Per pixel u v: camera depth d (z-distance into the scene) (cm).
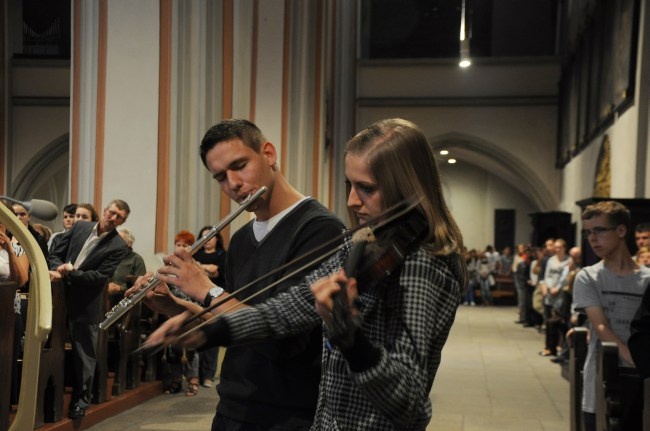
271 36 1091
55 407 538
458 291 153
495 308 2128
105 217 580
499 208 2731
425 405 150
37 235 588
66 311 564
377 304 146
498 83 2255
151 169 803
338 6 1759
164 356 720
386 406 134
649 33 987
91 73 810
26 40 2002
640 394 328
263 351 208
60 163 2080
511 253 2506
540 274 1325
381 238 147
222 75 913
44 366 521
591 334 388
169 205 811
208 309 164
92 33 810
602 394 336
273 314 173
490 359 1088
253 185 227
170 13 812
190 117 852
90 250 574
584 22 1568
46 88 1989
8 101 1980
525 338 1363
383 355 134
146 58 809
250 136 228
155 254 797
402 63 2280
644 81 986
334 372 155
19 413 265
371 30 2605
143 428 589
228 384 224
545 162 2234
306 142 1307
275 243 227
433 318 145
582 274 376
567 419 696
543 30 2511
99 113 809
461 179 2752
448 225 156
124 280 705
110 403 627
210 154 228
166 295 227
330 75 1614
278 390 214
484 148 2270
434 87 2275
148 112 805
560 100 2142
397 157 155
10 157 1986
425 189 156
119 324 664
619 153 1140
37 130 1992
